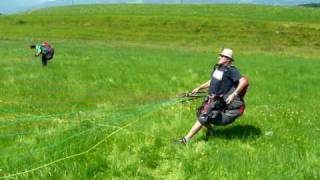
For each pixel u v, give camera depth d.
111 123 12.53
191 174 9.09
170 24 85.94
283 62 42.38
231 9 101.50
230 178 8.64
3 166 9.09
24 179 8.55
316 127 13.02
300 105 17.27
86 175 8.88
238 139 11.23
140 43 71.00
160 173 9.32
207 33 80.75
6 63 27.78
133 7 110.69
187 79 24.14
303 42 76.62
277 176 8.62
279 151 10.18
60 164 9.26
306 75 30.08
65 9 110.38
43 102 16.39
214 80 11.09
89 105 16.36
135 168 9.33
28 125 12.61
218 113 10.87
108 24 87.38
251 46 71.94
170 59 37.06
